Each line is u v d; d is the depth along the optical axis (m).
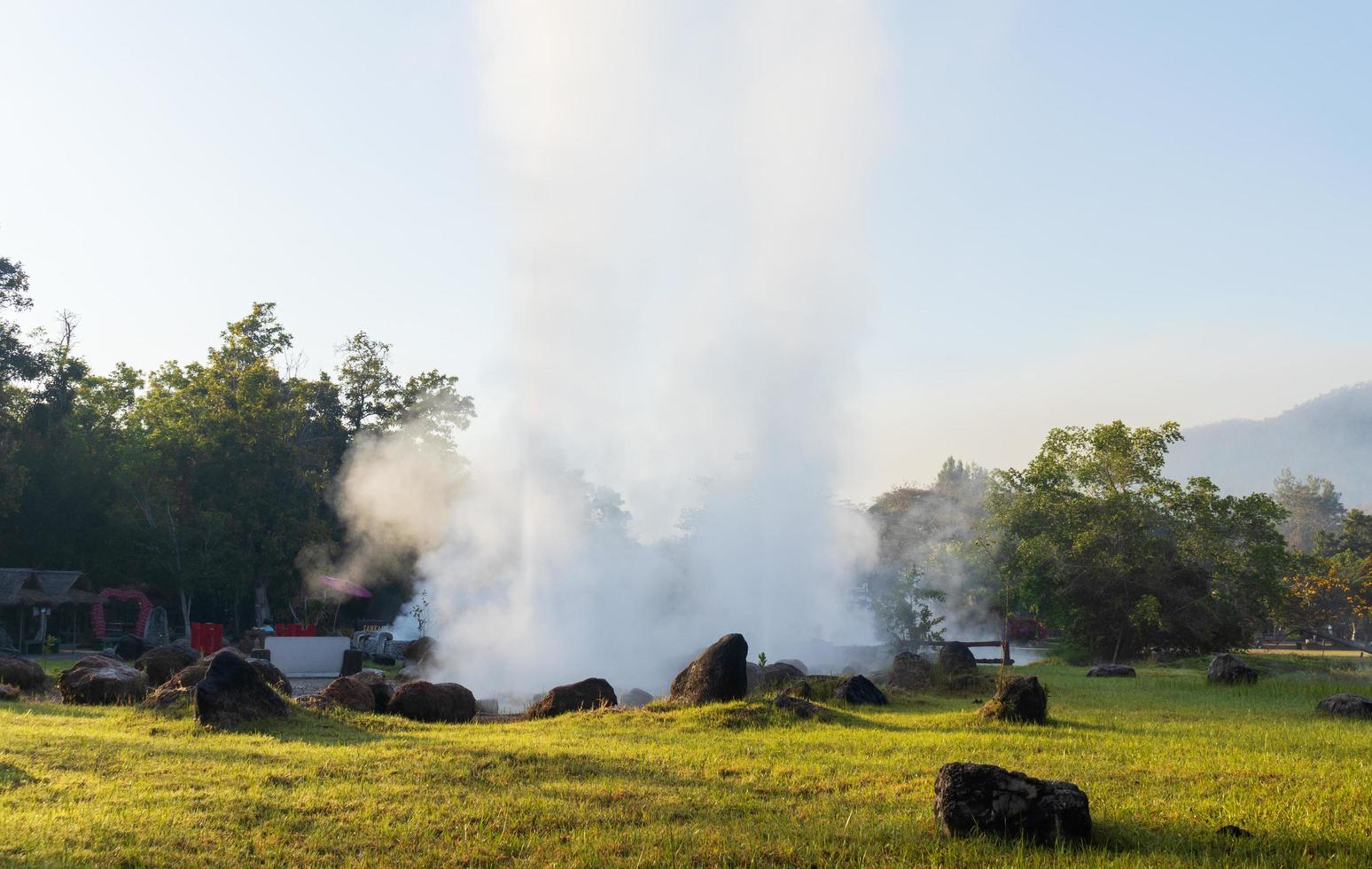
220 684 14.85
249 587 55.47
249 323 58.56
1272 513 37.50
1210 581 37.94
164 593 56.56
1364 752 13.04
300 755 12.24
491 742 14.02
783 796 10.58
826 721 16.56
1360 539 101.00
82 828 8.60
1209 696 21.12
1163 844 8.48
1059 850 8.12
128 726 14.76
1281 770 11.49
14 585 45.97
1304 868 7.80
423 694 18.28
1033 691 16.20
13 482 50.97
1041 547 38.69
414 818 9.34
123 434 61.56
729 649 18.91
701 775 11.62
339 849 8.47
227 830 8.90
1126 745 13.57
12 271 52.25
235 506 53.69
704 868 7.96
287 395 61.50
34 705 17.81
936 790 9.06
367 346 64.69
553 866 7.94
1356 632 75.00
